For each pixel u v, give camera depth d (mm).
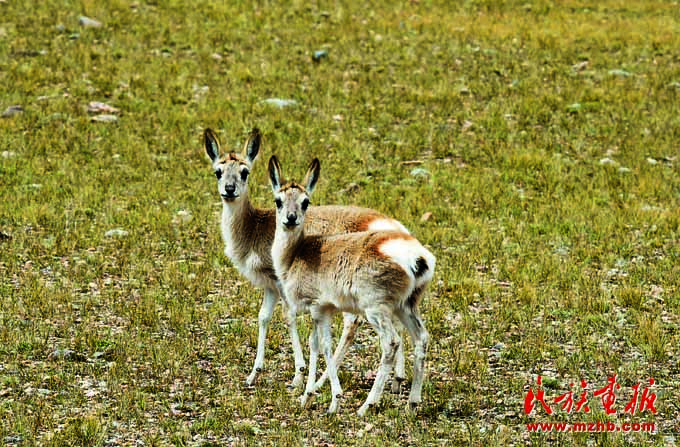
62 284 26531
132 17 55656
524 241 30875
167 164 37719
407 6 61750
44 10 55281
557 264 28734
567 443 18266
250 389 20875
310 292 20016
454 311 25609
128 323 24172
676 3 64938
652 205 34594
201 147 39469
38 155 37812
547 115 43562
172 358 21906
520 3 63531
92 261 28234
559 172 37531
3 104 42562
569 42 54469
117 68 47812
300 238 20453
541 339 23297
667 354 22844
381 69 49375
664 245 30797
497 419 19438
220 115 42500
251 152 23656
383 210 33188
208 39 53062
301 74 48531
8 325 23469
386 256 19000
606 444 18094
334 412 19484
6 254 28516
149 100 44219
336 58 50844
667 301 26047
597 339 23719
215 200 34344
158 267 28266
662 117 43406
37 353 22047
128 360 22031
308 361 22547
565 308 25719
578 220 32812
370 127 42281
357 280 19141
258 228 22406
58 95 44219
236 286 27094
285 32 55000
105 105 43062
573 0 64875
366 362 22578
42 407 19266
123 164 37594
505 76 49062
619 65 50750
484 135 41438
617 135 41562
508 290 27156
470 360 22203
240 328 24016
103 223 31641
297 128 41406
